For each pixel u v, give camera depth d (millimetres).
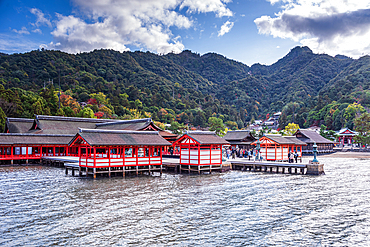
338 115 162125
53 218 20859
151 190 30953
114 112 170375
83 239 17109
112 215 21656
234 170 49031
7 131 72438
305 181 37906
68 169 46438
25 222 19953
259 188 32719
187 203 25500
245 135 81062
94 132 39719
